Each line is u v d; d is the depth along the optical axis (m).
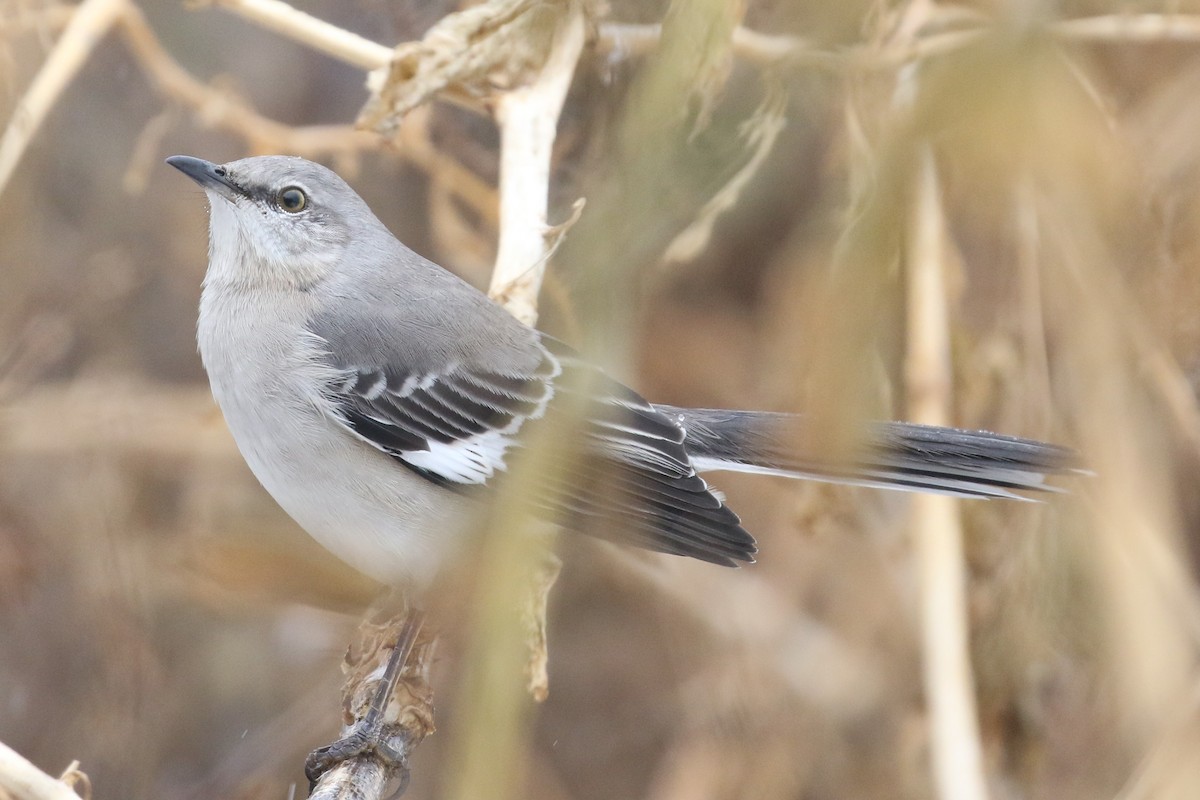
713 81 5.59
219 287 7.51
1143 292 6.90
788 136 8.12
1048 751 7.98
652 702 10.23
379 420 6.99
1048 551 7.80
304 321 7.27
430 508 6.97
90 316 10.30
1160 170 6.73
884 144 2.80
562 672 10.38
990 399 8.14
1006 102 2.74
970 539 8.06
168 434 9.91
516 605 3.14
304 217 7.48
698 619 9.88
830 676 9.41
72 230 10.45
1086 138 2.87
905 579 9.31
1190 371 7.34
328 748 6.22
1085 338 7.12
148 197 10.64
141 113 10.65
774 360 9.30
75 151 10.52
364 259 7.55
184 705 9.86
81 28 8.41
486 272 9.79
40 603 9.74
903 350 7.57
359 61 7.83
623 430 6.53
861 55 6.42
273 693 9.95
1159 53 6.82
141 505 9.86
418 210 10.45
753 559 6.55
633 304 3.12
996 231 8.10
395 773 6.21
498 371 7.02
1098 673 7.70
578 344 3.24
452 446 6.95
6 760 5.22
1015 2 2.76
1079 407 7.34
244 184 7.47
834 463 2.82
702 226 7.27
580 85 7.65
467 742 3.03
